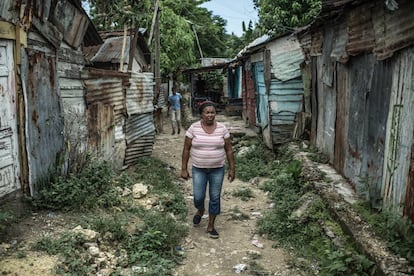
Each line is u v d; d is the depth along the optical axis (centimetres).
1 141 478
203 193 562
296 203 615
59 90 621
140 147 994
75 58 708
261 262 479
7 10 479
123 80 888
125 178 752
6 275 368
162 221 548
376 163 519
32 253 414
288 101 1045
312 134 935
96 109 765
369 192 509
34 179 545
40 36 570
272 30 1394
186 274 449
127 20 988
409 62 426
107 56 1472
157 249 488
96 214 559
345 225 477
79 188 589
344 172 668
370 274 384
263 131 1179
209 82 2706
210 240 546
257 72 1228
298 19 1280
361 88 582
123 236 496
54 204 552
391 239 407
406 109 431
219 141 542
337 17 645
